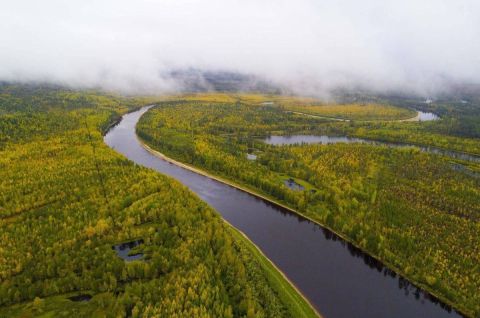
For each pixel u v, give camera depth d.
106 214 163.75
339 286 144.38
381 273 155.25
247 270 136.38
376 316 129.62
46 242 140.75
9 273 124.44
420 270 147.75
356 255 167.38
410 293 143.00
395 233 167.62
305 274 150.25
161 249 139.50
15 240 140.75
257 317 109.06
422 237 165.75
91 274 126.69
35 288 119.88
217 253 137.25
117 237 150.62
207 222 158.50
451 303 135.25
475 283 138.38
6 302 116.62
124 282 127.88
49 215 161.12
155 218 163.88
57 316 112.81
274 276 143.12
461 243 162.75
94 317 112.50
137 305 109.31
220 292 117.06
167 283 119.25
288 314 122.25
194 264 128.12
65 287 122.88
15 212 166.50
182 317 101.94
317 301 134.75
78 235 147.00
